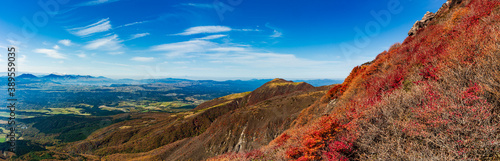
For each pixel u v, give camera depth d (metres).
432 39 12.16
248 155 11.16
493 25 7.46
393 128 5.36
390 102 6.69
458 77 5.83
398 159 4.57
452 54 7.42
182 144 114.62
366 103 8.52
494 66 5.06
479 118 3.99
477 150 3.84
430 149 4.43
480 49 6.39
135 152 139.50
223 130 93.06
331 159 5.75
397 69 11.34
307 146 7.15
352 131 6.39
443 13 18.12
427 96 5.76
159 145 142.50
